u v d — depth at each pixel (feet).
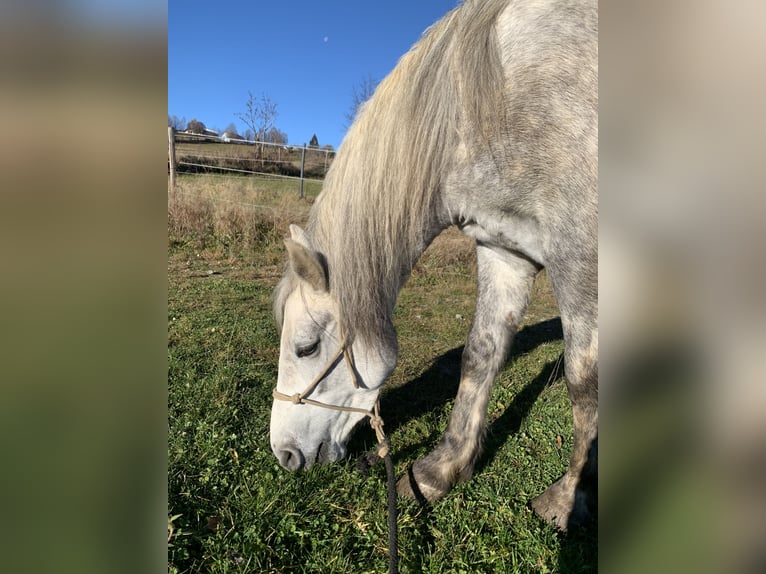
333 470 6.75
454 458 6.73
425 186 6.02
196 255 20.08
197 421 7.73
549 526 5.90
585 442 5.99
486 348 6.99
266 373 9.92
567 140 4.97
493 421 8.88
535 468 7.34
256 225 22.04
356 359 6.01
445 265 21.61
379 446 5.97
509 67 5.24
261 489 6.10
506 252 6.83
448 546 5.61
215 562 5.02
